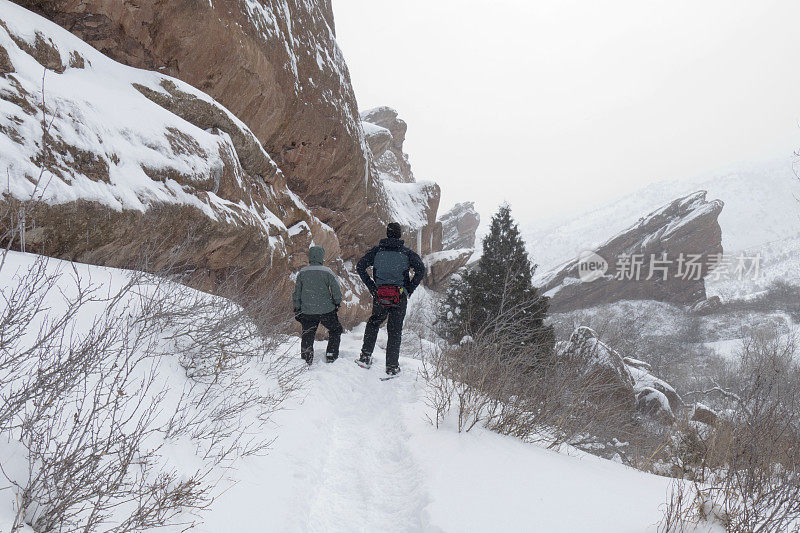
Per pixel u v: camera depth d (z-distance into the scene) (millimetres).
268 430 3223
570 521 2420
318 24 11422
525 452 3500
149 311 2828
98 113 4145
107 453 1647
